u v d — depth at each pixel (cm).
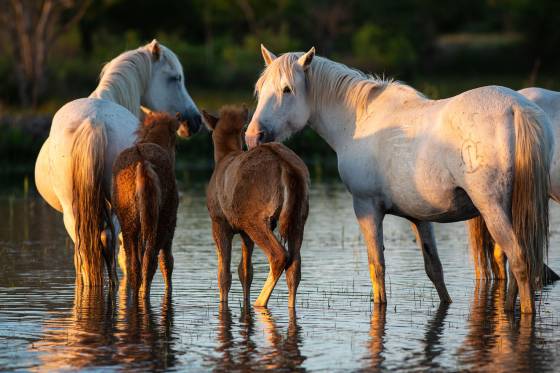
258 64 6194
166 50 1611
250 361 934
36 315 1155
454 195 1129
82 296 1277
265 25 7550
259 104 1294
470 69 7062
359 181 1230
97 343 1008
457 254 1694
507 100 1095
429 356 952
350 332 1066
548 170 1104
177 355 958
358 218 1250
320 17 7419
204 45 7369
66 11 6912
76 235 1301
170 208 1203
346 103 1267
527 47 7200
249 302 1226
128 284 1290
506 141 1080
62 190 1320
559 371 890
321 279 1429
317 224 2080
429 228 1254
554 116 1377
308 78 1295
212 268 1524
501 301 1261
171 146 1276
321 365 917
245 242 1223
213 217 1210
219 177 1190
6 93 5359
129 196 1169
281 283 1405
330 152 3700
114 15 7656
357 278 1439
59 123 1323
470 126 1095
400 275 1474
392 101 1225
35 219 2158
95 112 1314
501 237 1093
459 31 9075
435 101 1177
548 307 1206
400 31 7350
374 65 6600
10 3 5303
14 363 924
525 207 1074
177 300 1259
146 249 1167
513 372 889
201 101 4778
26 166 3378
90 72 5619
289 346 997
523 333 1051
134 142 1268
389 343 1010
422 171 1137
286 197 1112
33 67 5272
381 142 1201
